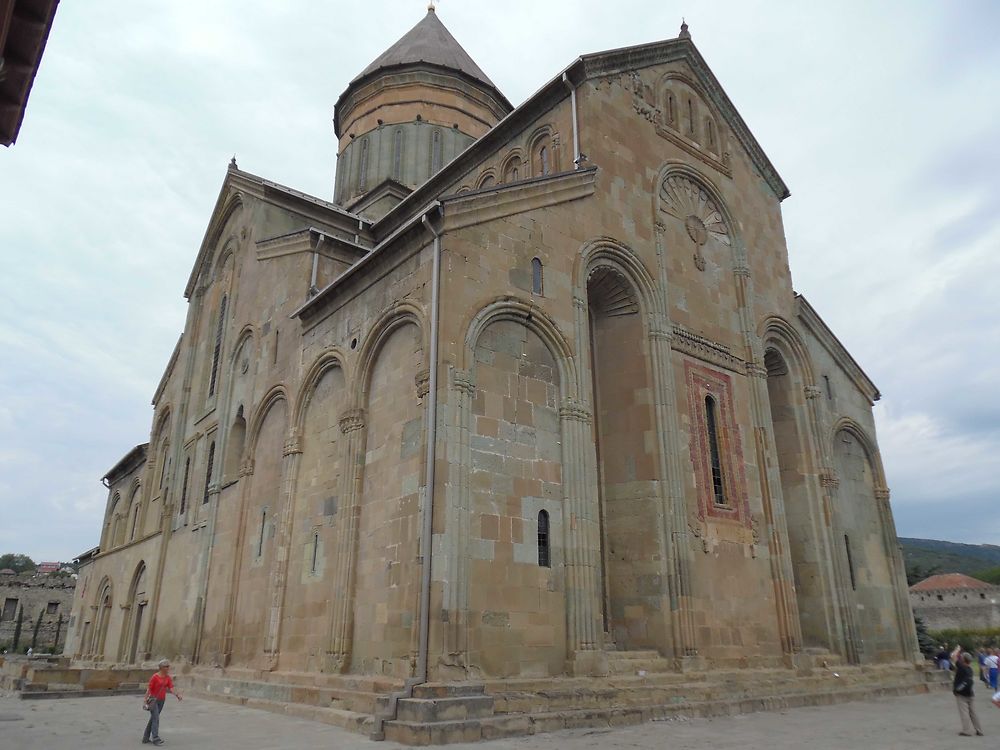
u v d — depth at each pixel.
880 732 13.25
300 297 22.91
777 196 27.16
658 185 21.64
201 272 33.41
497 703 12.60
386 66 36.06
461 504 14.00
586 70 20.88
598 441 19.39
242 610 20.89
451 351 14.87
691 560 18.05
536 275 17.06
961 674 13.43
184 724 13.78
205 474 26.56
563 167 20.56
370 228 28.81
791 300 25.61
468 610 13.52
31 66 7.62
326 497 18.25
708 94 25.22
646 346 19.45
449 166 24.89
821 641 21.88
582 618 15.09
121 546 35.19
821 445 24.23
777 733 12.88
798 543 23.11
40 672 20.83
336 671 15.40
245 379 25.09
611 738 11.95
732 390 21.59
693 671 16.66
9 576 68.19
